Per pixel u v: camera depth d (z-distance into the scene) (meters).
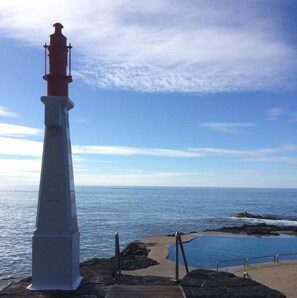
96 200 168.00
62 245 8.85
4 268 31.12
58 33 9.27
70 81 9.35
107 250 41.22
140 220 77.12
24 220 74.00
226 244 42.25
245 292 8.69
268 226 58.59
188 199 189.00
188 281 9.51
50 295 8.34
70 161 9.46
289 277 21.81
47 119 8.95
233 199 195.38
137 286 9.11
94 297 8.24
